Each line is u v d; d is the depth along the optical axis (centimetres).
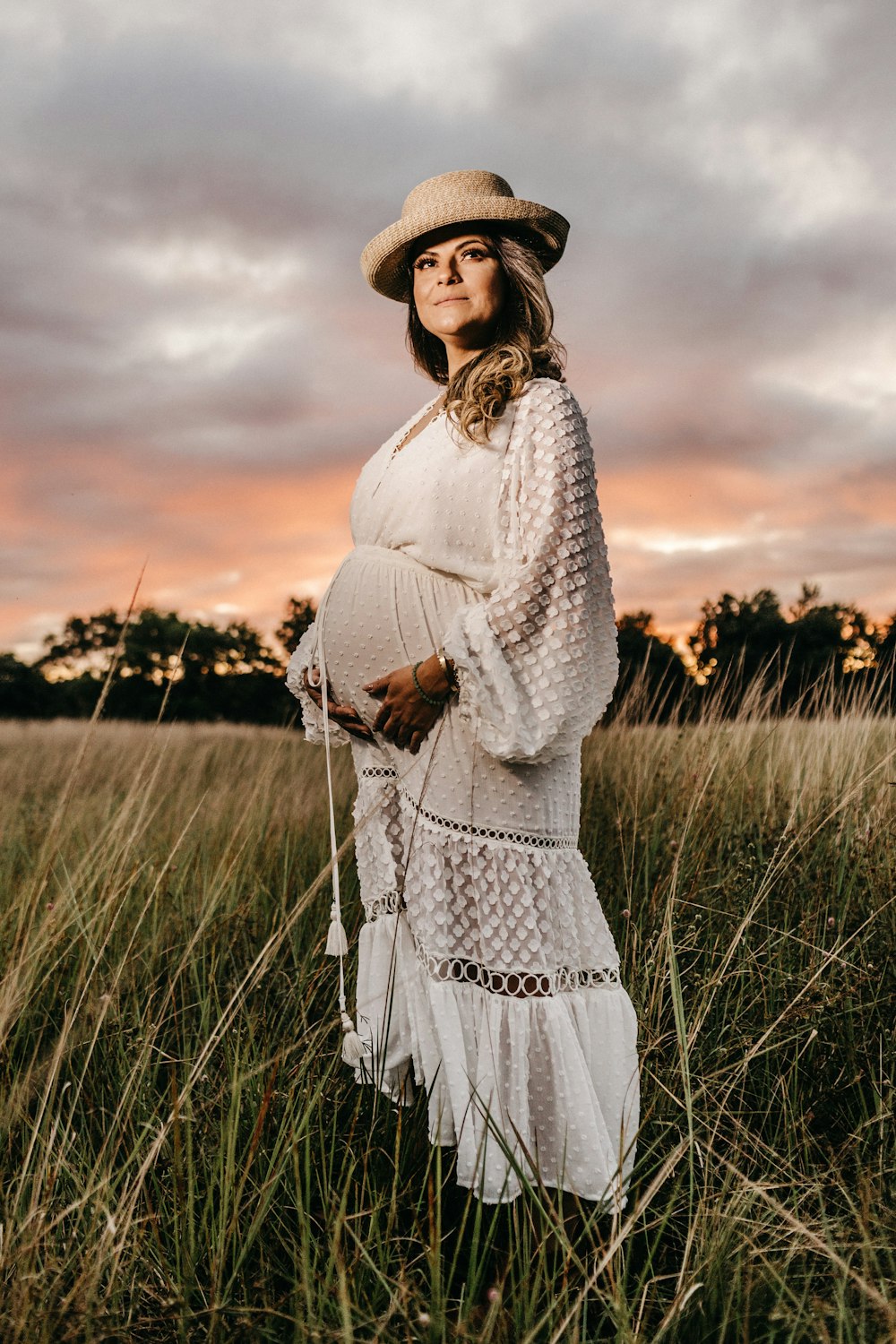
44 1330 136
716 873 308
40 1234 154
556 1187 178
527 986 183
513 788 188
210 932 290
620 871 321
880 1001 238
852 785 329
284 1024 239
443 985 185
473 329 212
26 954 230
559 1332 135
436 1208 153
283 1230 177
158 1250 162
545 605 185
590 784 394
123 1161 193
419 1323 144
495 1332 146
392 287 236
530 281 208
